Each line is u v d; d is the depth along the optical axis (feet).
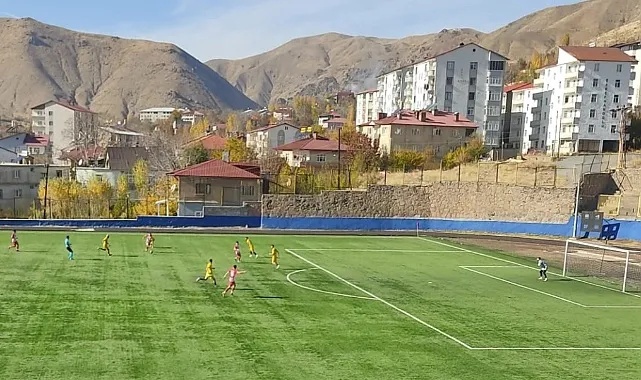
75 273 128.57
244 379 70.08
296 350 82.17
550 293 133.39
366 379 72.54
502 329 99.76
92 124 608.60
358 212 250.37
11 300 101.55
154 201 270.87
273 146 491.31
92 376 68.49
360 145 339.36
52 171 326.44
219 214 237.86
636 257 193.16
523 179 274.16
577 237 232.32
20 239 181.37
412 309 111.24
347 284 133.08
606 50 407.85
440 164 310.86
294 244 199.00
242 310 103.04
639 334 100.78
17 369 69.62
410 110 429.79
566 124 403.34
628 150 362.74
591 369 80.53
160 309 100.42
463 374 76.23
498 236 237.25
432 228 249.75
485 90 428.15
